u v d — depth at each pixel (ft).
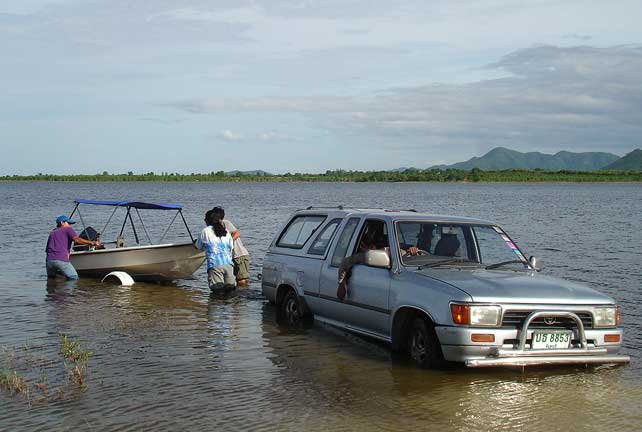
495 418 19.54
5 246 69.92
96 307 37.06
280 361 25.59
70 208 150.20
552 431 18.66
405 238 26.94
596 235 83.97
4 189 357.61
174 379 23.17
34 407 20.17
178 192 313.32
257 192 321.32
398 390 22.00
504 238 28.27
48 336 29.60
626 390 22.52
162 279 48.32
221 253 40.96
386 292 25.58
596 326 23.31
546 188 418.92
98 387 22.17
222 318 33.96
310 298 30.81
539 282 24.21
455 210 148.87
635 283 46.42
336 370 24.35
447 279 23.99
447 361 23.82
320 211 32.96
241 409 20.10
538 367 24.97
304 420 19.19
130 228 94.02
